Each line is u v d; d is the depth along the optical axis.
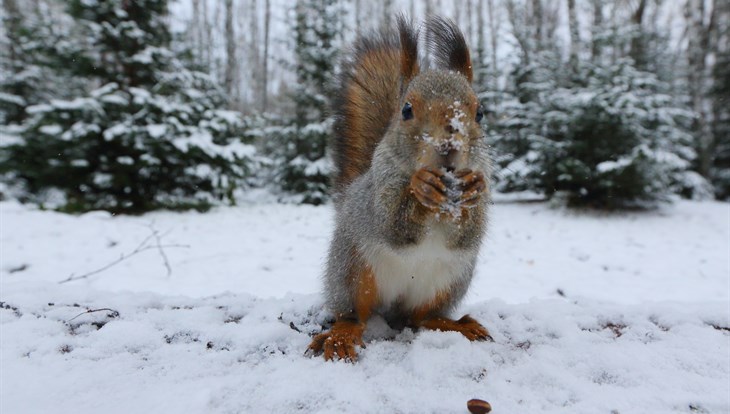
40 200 0.98
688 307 0.27
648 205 1.06
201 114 1.05
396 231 0.22
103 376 0.19
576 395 0.18
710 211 0.97
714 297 0.49
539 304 0.29
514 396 0.18
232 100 1.88
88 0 0.92
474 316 0.27
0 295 0.29
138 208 0.97
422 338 0.22
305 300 0.29
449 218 0.22
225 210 1.02
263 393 0.17
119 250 0.63
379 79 0.31
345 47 0.33
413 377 0.19
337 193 0.31
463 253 0.23
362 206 0.24
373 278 0.25
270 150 1.41
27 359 0.20
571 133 1.07
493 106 1.33
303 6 1.35
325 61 1.29
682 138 1.19
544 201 1.18
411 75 0.27
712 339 0.23
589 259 0.66
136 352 0.21
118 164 0.92
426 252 0.23
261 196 1.33
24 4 1.52
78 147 0.90
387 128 0.28
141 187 0.98
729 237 0.78
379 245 0.24
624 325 0.25
